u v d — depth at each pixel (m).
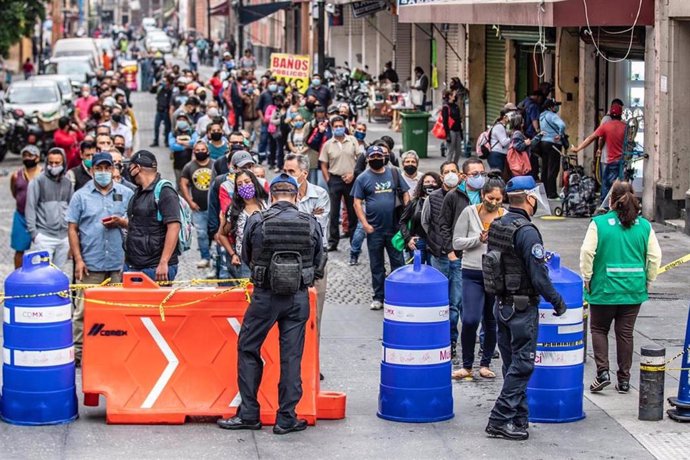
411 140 56.69
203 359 19.12
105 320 19.00
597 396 20.62
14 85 66.50
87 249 22.67
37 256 18.92
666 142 37.41
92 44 107.69
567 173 39.91
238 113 62.38
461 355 23.45
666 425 19.08
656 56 37.44
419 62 76.88
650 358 19.20
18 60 132.88
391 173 27.56
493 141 41.50
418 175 27.92
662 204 37.53
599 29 41.44
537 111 43.81
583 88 44.44
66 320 18.94
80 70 95.31
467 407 20.12
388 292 19.23
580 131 44.81
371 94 76.81
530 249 17.97
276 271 17.91
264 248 18.05
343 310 28.06
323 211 23.58
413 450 17.92
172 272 22.17
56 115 63.91
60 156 26.05
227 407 19.06
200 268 32.44
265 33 137.38
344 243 37.25
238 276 22.59
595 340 20.72
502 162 41.50
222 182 25.86
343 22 95.44
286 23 119.19
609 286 20.23
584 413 19.67
